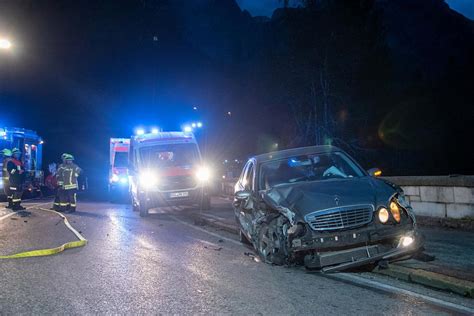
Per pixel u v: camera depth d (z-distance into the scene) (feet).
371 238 19.22
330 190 20.88
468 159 73.72
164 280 19.51
